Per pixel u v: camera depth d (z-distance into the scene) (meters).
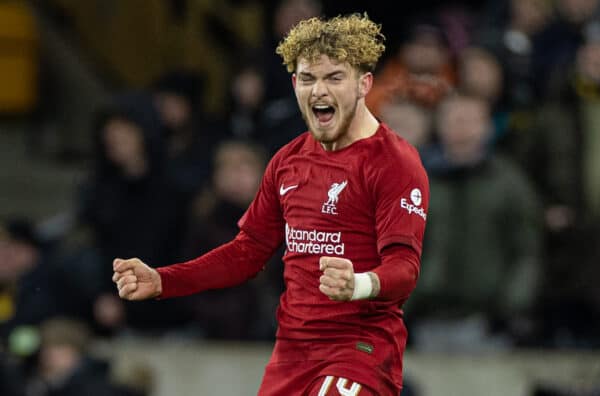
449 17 31.14
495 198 25.23
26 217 35.22
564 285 25.95
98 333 27.84
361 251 14.23
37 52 38.53
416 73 28.39
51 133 37.78
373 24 14.14
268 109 30.17
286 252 14.95
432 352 26.02
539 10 29.94
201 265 14.95
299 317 14.48
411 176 14.02
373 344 14.28
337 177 14.26
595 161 26.30
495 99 27.50
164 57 39.31
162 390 27.59
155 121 28.41
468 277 25.27
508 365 26.06
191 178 29.97
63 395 25.20
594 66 26.25
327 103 13.88
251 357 27.34
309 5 32.75
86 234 29.12
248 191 26.75
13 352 27.11
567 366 26.22
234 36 39.44
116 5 39.88
